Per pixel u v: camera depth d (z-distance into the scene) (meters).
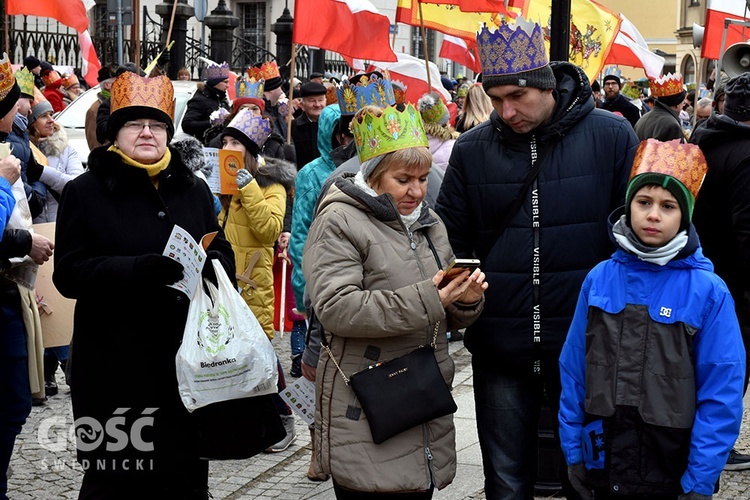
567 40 6.66
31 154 7.19
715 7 13.09
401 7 11.45
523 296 4.54
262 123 7.16
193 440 4.82
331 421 4.10
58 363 8.05
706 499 3.78
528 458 4.78
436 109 8.52
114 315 4.66
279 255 8.11
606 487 3.93
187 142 7.03
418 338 4.13
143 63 25.44
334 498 5.79
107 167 4.66
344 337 4.09
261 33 33.53
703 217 5.87
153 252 4.66
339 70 30.30
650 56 17.11
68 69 17.80
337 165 5.65
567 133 4.55
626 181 4.51
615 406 3.89
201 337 4.57
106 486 4.75
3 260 5.07
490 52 4.44
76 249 4.61
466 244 4.75
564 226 4.50
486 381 4.73
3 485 5.25
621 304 3.93
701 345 3.83
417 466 4.06
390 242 4.10
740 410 3.81
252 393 4.63
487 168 4.61
